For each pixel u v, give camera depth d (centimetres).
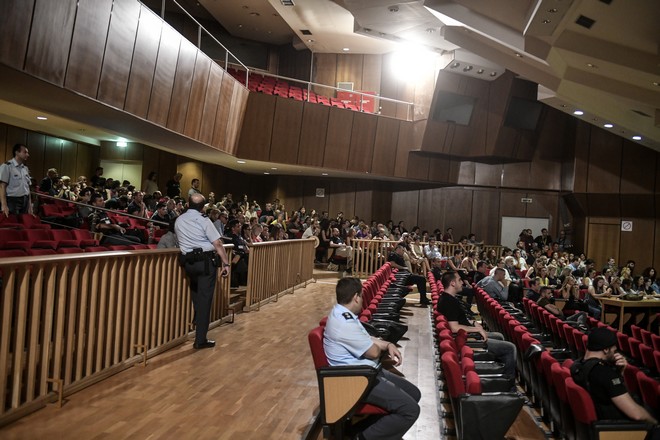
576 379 356
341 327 359
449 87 1664
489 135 1770
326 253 1507
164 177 1705
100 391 428
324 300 992
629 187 1738
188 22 1889
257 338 652
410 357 652
